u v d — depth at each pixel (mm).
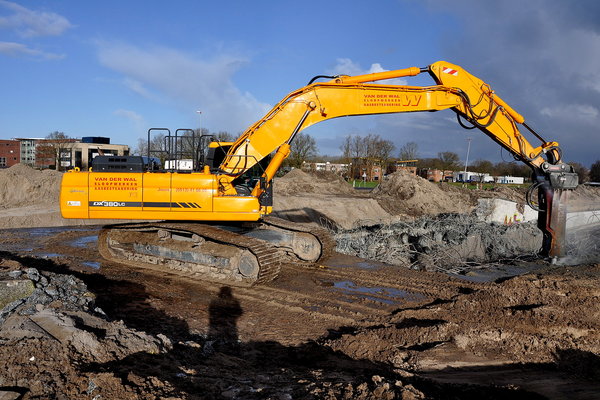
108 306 7258
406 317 7059
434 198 30250
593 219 21625
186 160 9273
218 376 4598
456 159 78625
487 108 9578
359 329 6574
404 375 4898
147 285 8703
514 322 6438
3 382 3572
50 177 22250
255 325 6789
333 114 9281
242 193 9281
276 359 5547
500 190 34969
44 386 3545
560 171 9781
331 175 37969
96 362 4203
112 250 10953
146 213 8656
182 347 5426
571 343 5676
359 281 9469
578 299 7266
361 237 14695
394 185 31781
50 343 4258
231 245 8906
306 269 10461
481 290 8164
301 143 55656
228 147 9727
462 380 4863
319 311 7477
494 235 16250
